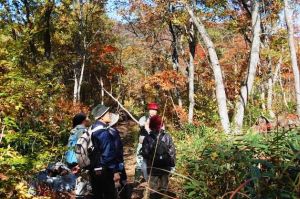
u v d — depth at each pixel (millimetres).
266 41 22750
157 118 6355
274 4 21422
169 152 6250
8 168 4254
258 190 3145
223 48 33219
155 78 25031
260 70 26969
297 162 3553
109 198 5855
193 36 24250
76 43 28312
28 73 7949
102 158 5719
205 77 31109
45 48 17047
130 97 42344
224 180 4129
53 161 6980
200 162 4438
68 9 22188
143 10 25547
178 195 4465
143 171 6332
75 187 6441
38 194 5539
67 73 32594
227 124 12695
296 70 14391
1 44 6695
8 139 4641
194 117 24859
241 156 3945
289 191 3115
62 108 12266
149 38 29516
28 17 16250
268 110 17812
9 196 4164
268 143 4336
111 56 35906
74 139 6543
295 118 6816
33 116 6996
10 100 5234
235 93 26562
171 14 22578
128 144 18734
